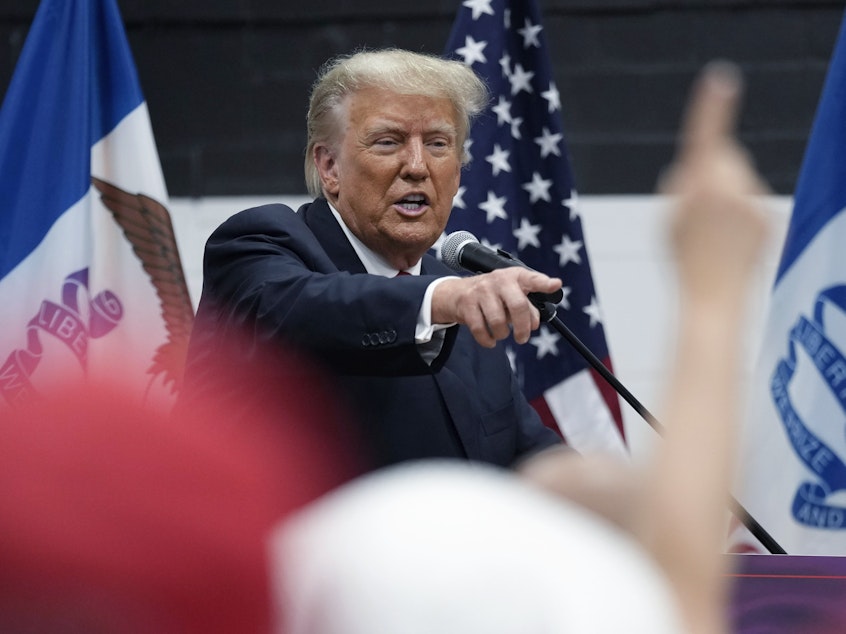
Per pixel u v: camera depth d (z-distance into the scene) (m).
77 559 1.06
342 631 1.10
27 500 1.06
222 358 5.27
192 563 1.08
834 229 8.23
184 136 11.37
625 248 11.19
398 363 4.79
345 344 4.80
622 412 9.84
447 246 5.35
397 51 6.23
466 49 9.05
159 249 8.33
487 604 1.10
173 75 11.38
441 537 1.12
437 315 4.66
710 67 11.46
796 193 8.38
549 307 5.20
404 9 11.43
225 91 11.38
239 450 1.11
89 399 1.08
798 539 8.01
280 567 1.11
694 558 1.20
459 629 1.09
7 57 11.22
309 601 1.12
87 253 8.19
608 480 1.28
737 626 3.47
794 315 8.23
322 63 11.43
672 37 11.48
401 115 5.97
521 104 9.20
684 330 1.26
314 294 4.92
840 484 7.98
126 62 8.45
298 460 1.25
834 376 8.09
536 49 9.20
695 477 1.22
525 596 1.11
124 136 8.41
